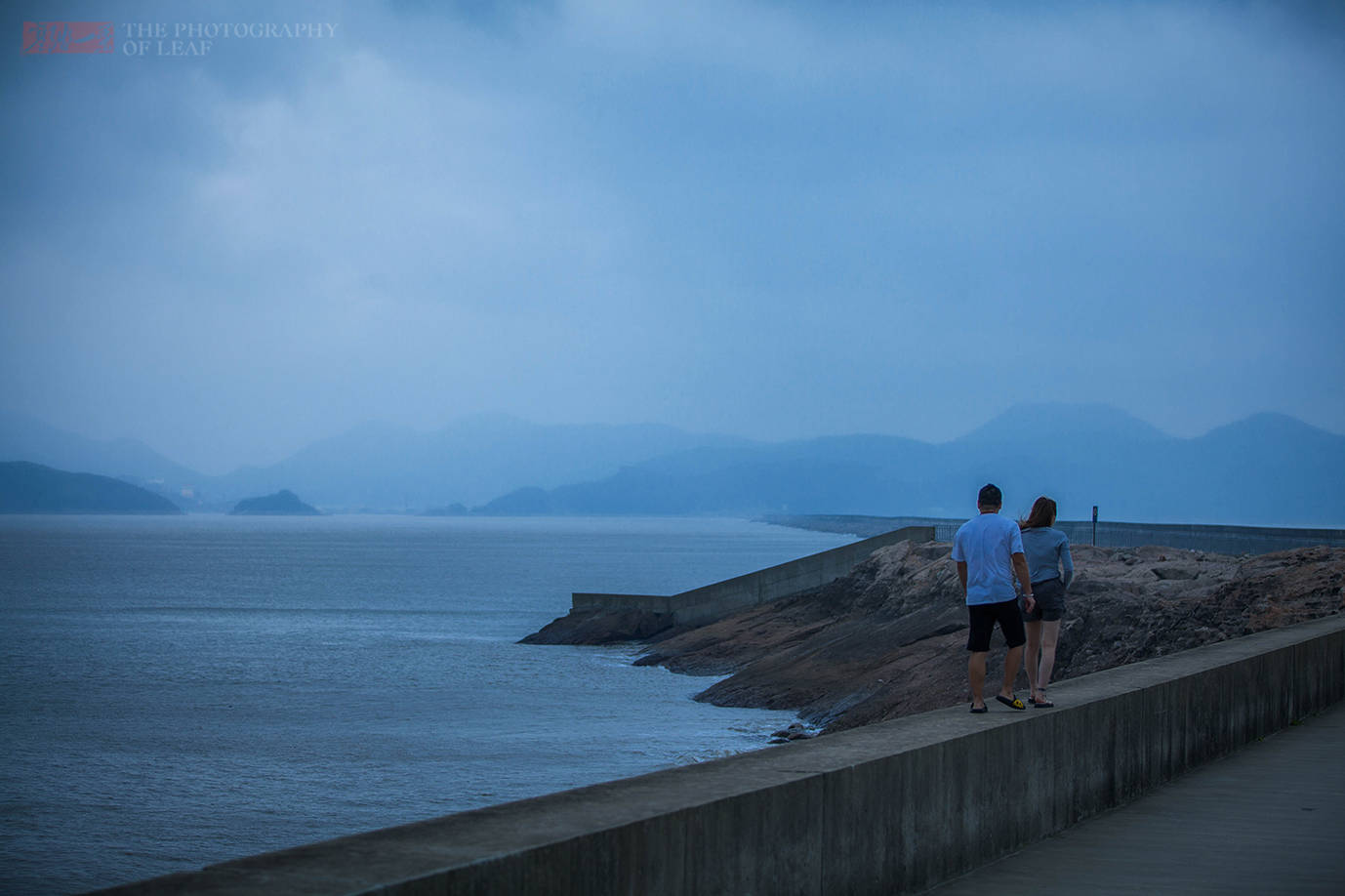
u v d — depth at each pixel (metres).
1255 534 47.22
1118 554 37.28
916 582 38.00
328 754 25.25
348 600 76.81
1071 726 9.47
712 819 5.84
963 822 8.04
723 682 34.53
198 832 19.47
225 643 49.84
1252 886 7.81
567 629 49.94
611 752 24.98
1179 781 11.35
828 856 6.70
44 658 44.66
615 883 5.27
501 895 4.73
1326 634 16.44
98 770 24.02
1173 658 13.20
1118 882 7.88
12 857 18.12
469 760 24.39
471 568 123.94
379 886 4.31
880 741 7.79
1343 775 11.64
